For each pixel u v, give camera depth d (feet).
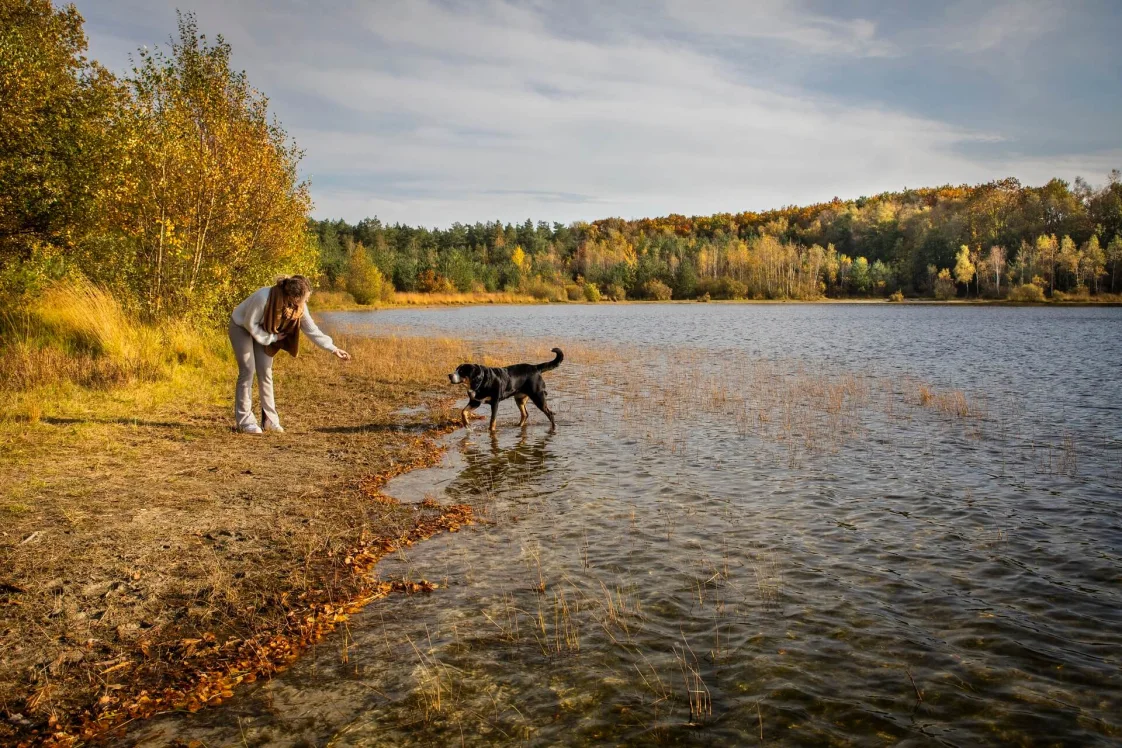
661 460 26.32
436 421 33.32
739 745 9.82
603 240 440.86
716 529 18.72
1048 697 10.97
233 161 49.73
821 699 10.91
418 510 20.18
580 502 21.04
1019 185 347.77
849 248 408.46
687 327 121.29
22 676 11.07
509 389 31.12
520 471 24.67
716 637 12.88
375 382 44.93
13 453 22.02
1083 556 16.84
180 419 29.19
